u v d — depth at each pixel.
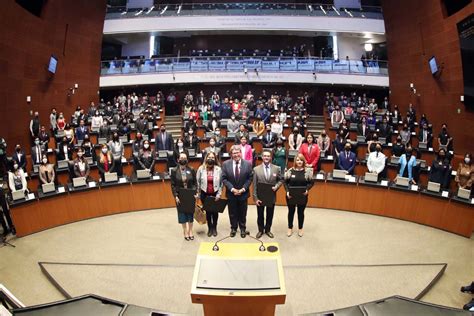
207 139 12.60
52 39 15.01
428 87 15.35
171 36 23.33
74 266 5.89
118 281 5.44
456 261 6.30
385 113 16.30
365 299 4.97
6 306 3.92
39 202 7.55
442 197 7.60
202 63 19.12
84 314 3.46
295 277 5.48
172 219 8.07
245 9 19.52
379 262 6.16
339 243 6.85
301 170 6.72
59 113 15.72
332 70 18.98
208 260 3.21
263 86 21.27
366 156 10.39
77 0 16.52
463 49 12.45
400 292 5.16
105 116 16.08
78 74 17.20
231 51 22.41
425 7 15.04
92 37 18.17
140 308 3.57
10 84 12.49
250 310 3.19
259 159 10.42
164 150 10.50
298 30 19.39
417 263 6.10
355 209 8.53
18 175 8.10
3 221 7.30
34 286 5.53
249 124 14.37
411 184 8.20
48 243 6.98
